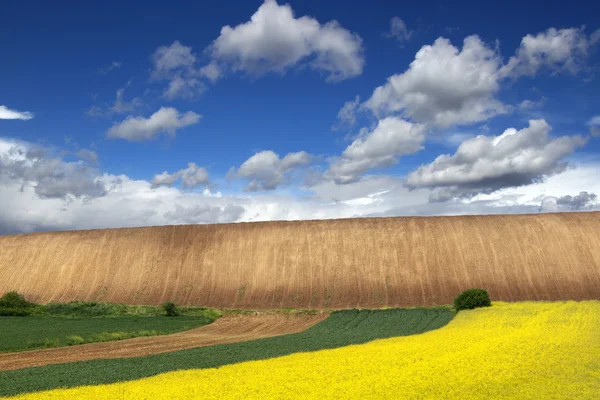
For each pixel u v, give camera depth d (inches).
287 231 3100.4
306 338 1459.2
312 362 946.7
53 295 2844.5
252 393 717.9
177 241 3115.2
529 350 968.3
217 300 2704.2
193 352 1217.4
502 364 842.8
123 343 1515.7
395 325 1732.3
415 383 732.7
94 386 814.5
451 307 2165.4
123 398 717.3
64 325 1897.1
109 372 956.6
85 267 2989.7
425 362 883.4
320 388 728.3
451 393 670.5
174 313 2319.1
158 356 1163.9
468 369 812.6
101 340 1572.3
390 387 715.4
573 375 761.0
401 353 997.2
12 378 915.4
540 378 746.8
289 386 748.0
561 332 1221.1
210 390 744.3
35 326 1859.0
